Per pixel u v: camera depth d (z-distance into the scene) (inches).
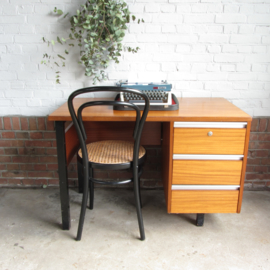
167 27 74.6
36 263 56.4
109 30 72.2
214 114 58.2
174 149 59.1
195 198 62.7
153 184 87.0
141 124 54.1
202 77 78.6
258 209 75.8
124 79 78.9
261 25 74.0
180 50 76.4
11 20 74.0
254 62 76.9
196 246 61.4
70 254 59.0
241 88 79.2
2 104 81.0
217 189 61.7
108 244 62.1
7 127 81.8
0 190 85.7
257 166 84.3
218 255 58.6
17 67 77.9
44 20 74.2
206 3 72.7
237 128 57.1
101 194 84.1
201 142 58.4
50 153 84.4
